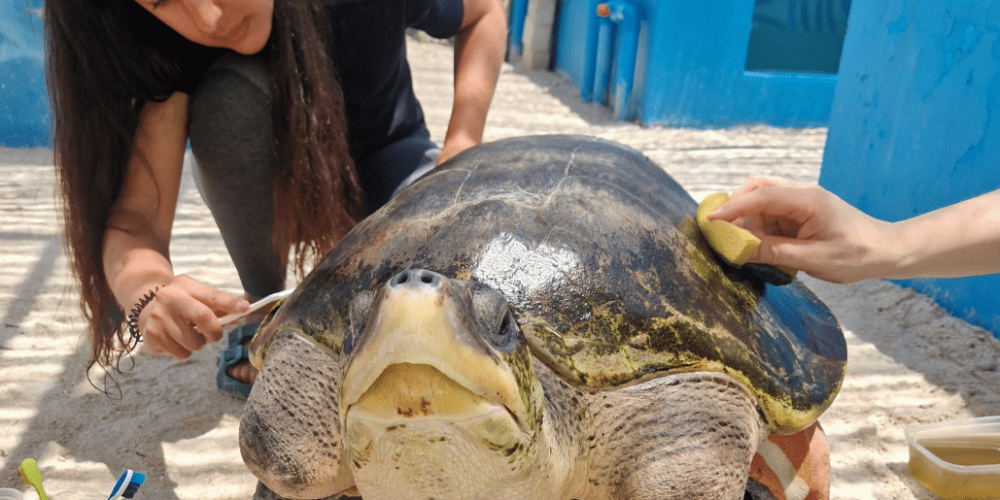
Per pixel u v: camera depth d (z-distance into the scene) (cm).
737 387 64
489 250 62
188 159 217
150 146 85
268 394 63
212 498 82
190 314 68
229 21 73
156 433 92
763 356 67
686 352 62
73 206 79
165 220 85
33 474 64
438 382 41
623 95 292
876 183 164
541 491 53
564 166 74
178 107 87
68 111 77
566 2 362
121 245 80
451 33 108
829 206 71
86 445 90
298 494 63
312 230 92
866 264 72
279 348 67
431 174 78
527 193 68
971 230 72
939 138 143
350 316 48
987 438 90
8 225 163
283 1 80
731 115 292
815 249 71
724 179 219
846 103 176
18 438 90
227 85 86
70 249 82
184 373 107
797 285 92
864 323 132
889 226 74
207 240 161
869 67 167
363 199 104
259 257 100
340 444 63
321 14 88
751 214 72
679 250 69
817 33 382
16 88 219
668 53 278
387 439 45
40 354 110
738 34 283
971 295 130
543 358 58
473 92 108
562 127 281
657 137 271
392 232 67
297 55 83
